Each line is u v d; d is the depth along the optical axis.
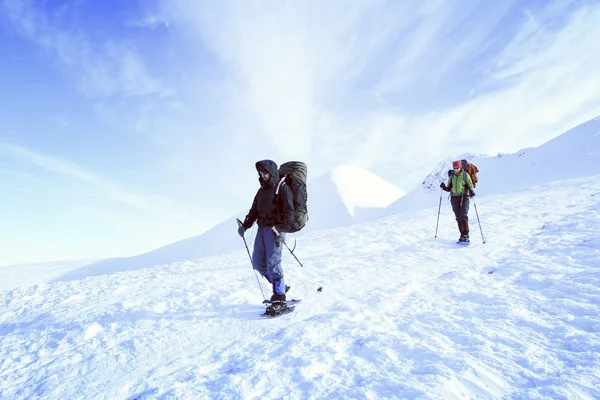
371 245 9.58
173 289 6.57
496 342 2.74
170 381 2.84
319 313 4.26
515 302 3.52
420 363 2.57
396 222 14.22
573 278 3.88
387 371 2.51
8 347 4.13
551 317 3.05
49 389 3.01
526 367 2.31
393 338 3.05
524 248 6.09
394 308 4.00
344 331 3.38
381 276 5.80
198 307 4.92
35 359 3.70
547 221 8.46
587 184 16.05
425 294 4.36
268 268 4.46
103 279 9.20
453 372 2.30
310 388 2.40
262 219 4.59
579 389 1.95
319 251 9.70
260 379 2.60
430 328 3.24
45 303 6.67
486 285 4.27
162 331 4.12
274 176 4.49
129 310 5.05
